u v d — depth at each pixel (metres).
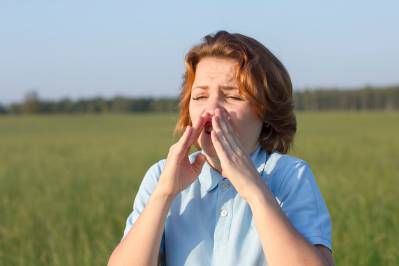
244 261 2.06
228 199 2.14
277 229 1.90
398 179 12.86
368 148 25.64
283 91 2.16
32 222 8.81
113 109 126.75
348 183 12.07
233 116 2.08
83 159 23.19
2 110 129.00
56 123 78.00
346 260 6.15
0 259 6.73
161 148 29.28
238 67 2.08
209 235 2.13
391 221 8.20
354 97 113.00
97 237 7.50
